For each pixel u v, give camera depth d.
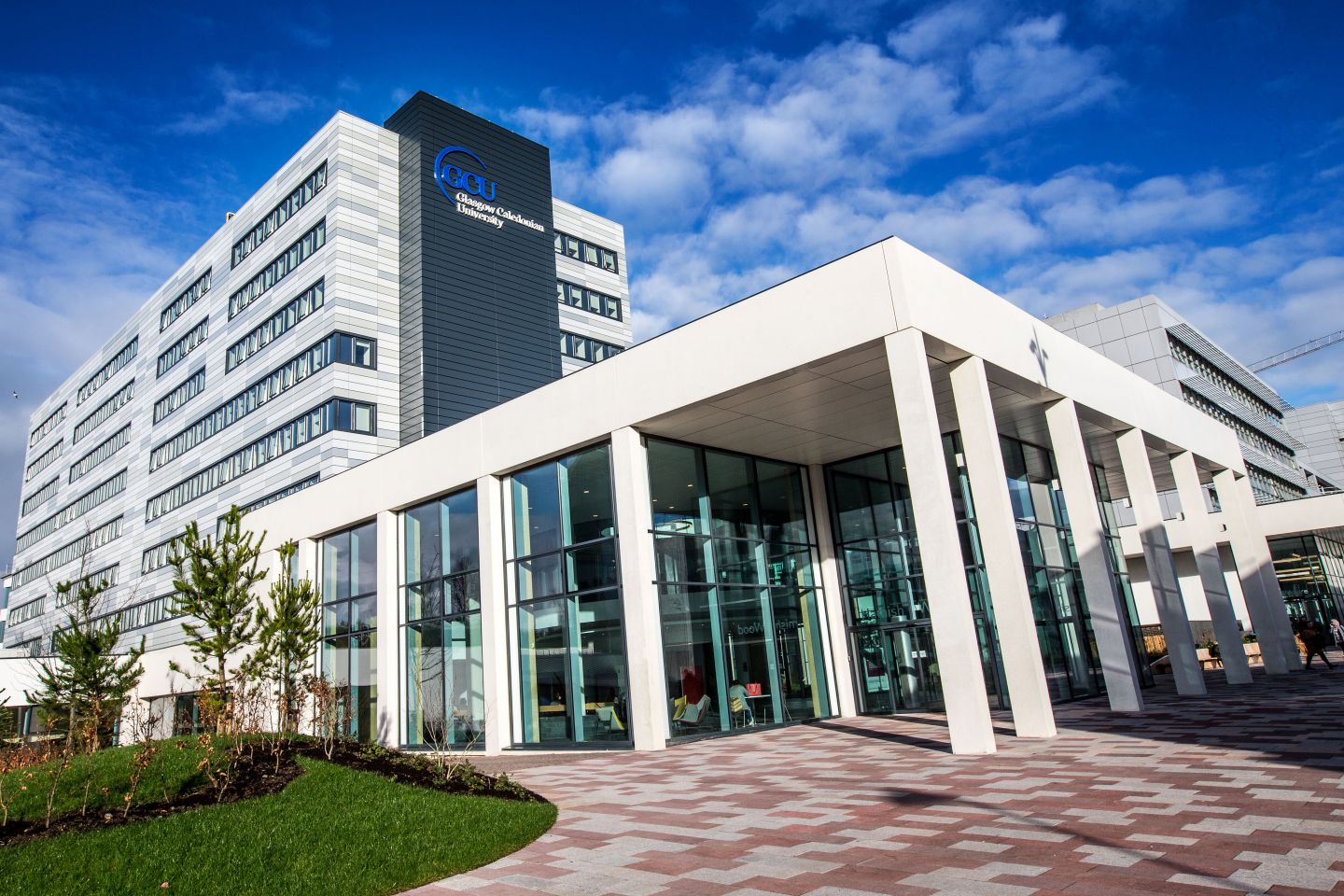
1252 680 21.78
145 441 52.69
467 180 39.09
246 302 42.66
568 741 17.55
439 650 21.00
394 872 6.92
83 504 62.16
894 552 20.41
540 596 18.62
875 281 13.65
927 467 12.67
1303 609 37.72
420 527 22.27
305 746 13.34
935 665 19.53
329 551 25.23
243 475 40.38
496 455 19.72
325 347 35.34
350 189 36.94
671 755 14.75
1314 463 91.50
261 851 7.56
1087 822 7.07
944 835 7.03
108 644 21.92
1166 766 9.46
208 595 15.27
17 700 32.41
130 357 57.16
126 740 22.19
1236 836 6.25
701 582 17.92
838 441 19.75
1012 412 18.44
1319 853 5.68
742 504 19.73
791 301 14.65
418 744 21.02
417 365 35.25
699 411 16.38
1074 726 14.17
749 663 18.58
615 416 17.27
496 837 7.98
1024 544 19.69
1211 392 49.31
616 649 16.80
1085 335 49.38
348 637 23.80
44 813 9.23
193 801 9.78
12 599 74.50
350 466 34.06
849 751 13.30
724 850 7.11
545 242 41.53
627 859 7.08
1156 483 28.41
